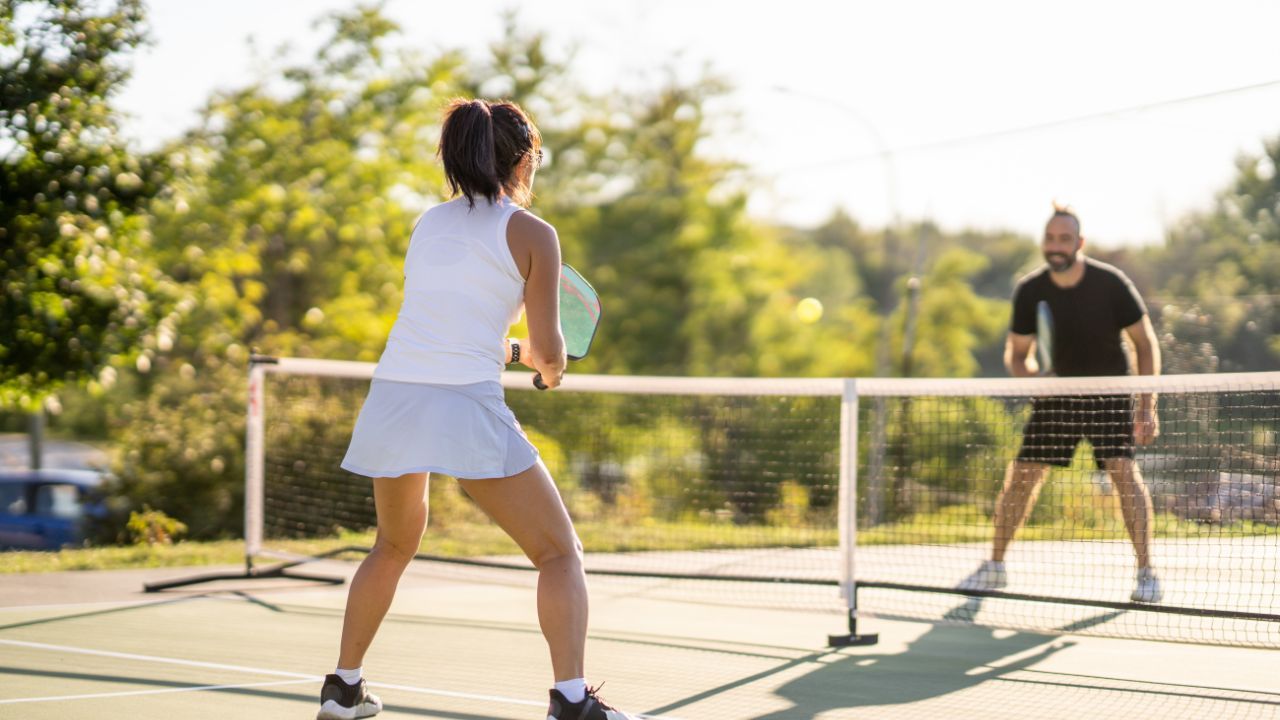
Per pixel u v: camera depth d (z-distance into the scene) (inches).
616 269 1439.5
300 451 379.6
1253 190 1047.0
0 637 198.5
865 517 426.9
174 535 482.0
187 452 537.3
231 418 552.7
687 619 233.9
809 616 237.1
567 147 1409.9
